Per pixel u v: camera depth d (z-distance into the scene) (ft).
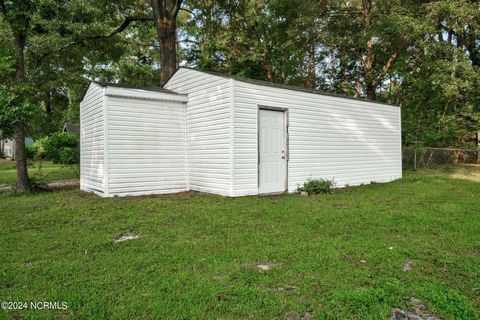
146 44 75.66
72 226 16.47
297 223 16.81
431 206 21.52
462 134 48.80
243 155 25.45
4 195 27.89
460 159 55.77
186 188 29.30
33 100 33.58
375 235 14.60
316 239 13.88
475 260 11.33
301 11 55.57
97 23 39.04
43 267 10.86
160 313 7.88
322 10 55.62
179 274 10.16
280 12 58.80
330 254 11.89
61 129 93.61
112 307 8.17
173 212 19.44
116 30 46.09
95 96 27.32
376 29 49.44
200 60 73.41
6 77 28.76
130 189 26.27
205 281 9.62
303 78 64.85
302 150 29.45
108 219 17.87
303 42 58.95
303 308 8.13
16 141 29.84
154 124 27.61
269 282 9.61
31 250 12.69
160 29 41.01
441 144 52.06
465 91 46.98
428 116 52.75
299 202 22.84
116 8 45.09
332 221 17.21
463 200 23.97
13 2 28.12
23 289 9.27
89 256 11.95
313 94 30.42
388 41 51.24
